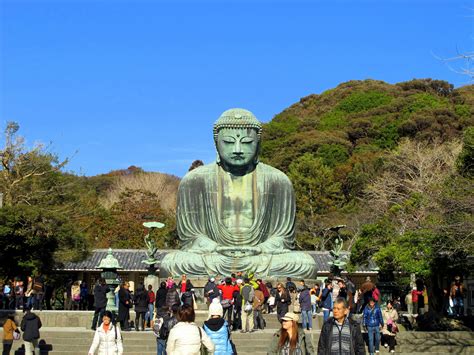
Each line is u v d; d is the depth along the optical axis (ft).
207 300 83.20
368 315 63.46
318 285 100.89
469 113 241.55
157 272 107.24
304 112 304.09
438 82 286.87
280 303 74.64
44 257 123.75
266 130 266.36
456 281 90.07
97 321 75.56
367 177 201.87
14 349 70.28
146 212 204.03
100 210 199.00
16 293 105.91
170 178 297.53
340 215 188.03
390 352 69.67
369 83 316.81
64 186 157.89
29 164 151.53
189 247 107.45
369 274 143.13
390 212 125.80
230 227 107.76
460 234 75.87
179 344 39.42
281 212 109.70
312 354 39.88
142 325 77.41
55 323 86.58
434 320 82.99
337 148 237.04
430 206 83.97
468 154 93.71
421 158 164.86
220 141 108.99
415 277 104.01
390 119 254.27
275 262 101.96
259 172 110.32
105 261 76.79
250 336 71.41
